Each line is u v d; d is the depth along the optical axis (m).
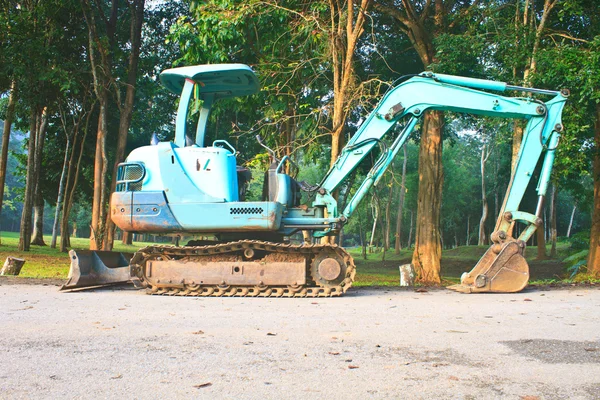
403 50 21.27
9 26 22.75
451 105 11.48
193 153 10.58
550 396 4.17
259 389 4.31
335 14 16.41
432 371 4.83
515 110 11.41
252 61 19.02
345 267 10.21
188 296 10.16
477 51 16.48
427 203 17.56
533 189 40.44
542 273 25.00
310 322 7.16
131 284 12.35
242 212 10.28
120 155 22.50
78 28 25.25
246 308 8.47
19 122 30.98
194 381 4.51
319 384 4.45
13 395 4.12
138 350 5.52
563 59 14.62
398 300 9.64
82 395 4.14
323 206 11.28
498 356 5.34
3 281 12.44
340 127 14.66
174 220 10.38
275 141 18.34
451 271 28.12
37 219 36.78
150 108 30.45
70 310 8.08
